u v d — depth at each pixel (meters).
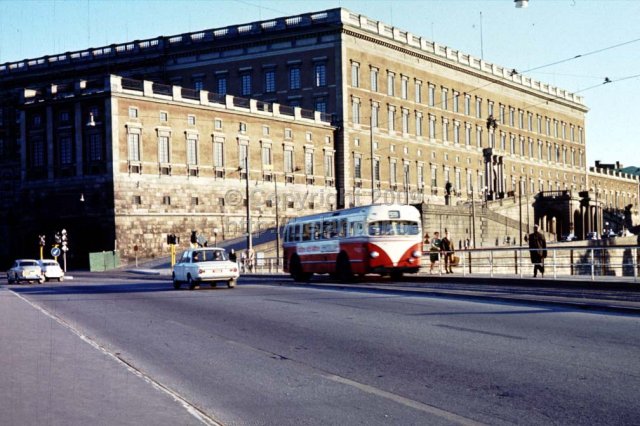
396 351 13.63
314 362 12.86
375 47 90.75
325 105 86.38
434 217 74.12
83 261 70.94
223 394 10.41
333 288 31.06
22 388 10.41
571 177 139.12
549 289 27.19
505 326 16.50
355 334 15.97
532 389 10.26
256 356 13.65
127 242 68.38
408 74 96.69
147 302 26.23
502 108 117.19
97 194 68.81
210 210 74.38
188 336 16.58
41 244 65.88
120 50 93.25
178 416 8.70
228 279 33.72
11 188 89.44
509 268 65.25
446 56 103.44
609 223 134.75
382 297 25.09
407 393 10.26
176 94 72.06
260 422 8.80
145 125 69.94
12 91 94.75
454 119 105.69
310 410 9.39
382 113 91.81
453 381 10.93
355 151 87.56
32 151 74.06
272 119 80.06
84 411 8.95
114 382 10.88
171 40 91.94
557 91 134.00
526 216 100.56
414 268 35.31
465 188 107.50
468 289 27.77
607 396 9.72
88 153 70.00
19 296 32.12
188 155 72.94
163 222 70.88
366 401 9.84
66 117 71.88
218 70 90.12
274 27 87.94
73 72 94.00
